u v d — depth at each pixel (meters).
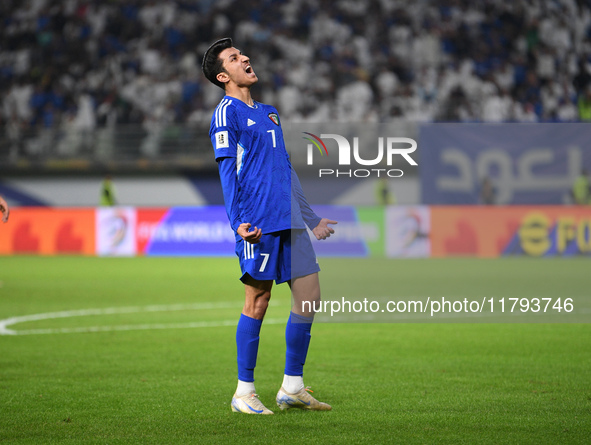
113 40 81.69
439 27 81.56
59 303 30.89
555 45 81.19
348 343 20.48
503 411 12.25
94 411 12.43
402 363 17.27
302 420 11.66
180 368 16.78
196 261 53.81
